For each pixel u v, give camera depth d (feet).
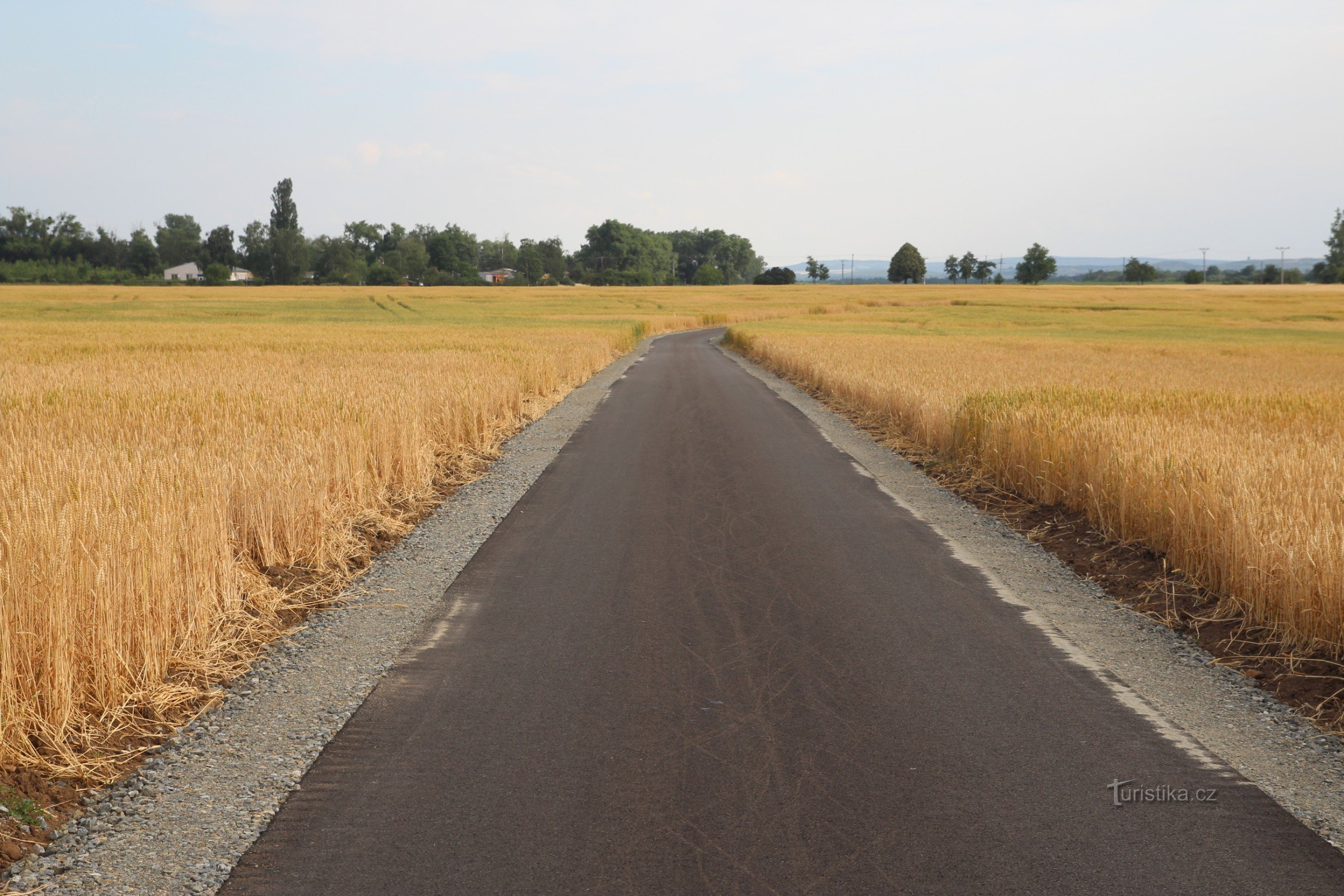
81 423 34.27
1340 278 625.00
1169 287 531.91
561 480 36.06
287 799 12.01
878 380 64.08
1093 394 47.11
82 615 14.34
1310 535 18.66
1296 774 12.84
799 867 10.38
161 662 15.67
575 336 126.82
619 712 14.64
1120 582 22.81
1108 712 14.85
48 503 17.85
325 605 20.51
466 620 19.30
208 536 18.60
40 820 11.41
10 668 12.79
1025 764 12.96
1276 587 18.37
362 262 593.83
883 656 17.26
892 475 38.37
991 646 17.90
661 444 46.29
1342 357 126.31
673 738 13.73
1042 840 11.00
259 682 16.05
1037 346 136.46
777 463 40.83
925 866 10.43
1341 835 11.23
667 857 10.58
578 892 9.93
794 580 22.33
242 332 145.18
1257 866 10.52
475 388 50.31
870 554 25.02
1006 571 23.57
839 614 19.74
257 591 19.93
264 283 570.46
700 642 17.89
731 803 11.82
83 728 13.69
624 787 12.22
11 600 13.48
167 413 36.83
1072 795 12.09
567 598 20.80
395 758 13.12
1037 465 32.73
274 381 51.52
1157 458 26.30
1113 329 231.50
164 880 10.23
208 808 11.82
